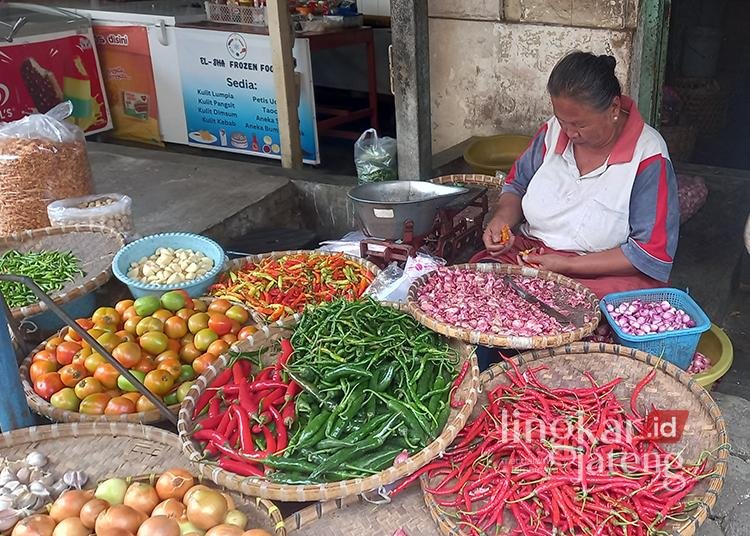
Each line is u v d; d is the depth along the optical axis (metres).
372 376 2.48
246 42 5.89
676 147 5.25
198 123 6.54
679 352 2.75
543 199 3.13
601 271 2.96
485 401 2.52
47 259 3.43
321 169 6.38
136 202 4.62
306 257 3.57
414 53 4.14
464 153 4.52
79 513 2.09
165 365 2.72
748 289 4.20
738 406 2.97
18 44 6.25
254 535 1.95
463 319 2.68
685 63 6.27
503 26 4.57
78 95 6.75
